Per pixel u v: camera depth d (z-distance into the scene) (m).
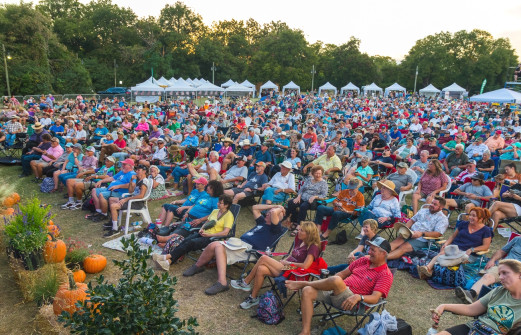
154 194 8.98
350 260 5.17
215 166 9.56
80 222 7.52
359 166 9.99
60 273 4.93
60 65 54.38
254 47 104.69
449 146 12.05
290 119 23.02
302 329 4.04
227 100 42.75
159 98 36.75
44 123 17.42
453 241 5.65
